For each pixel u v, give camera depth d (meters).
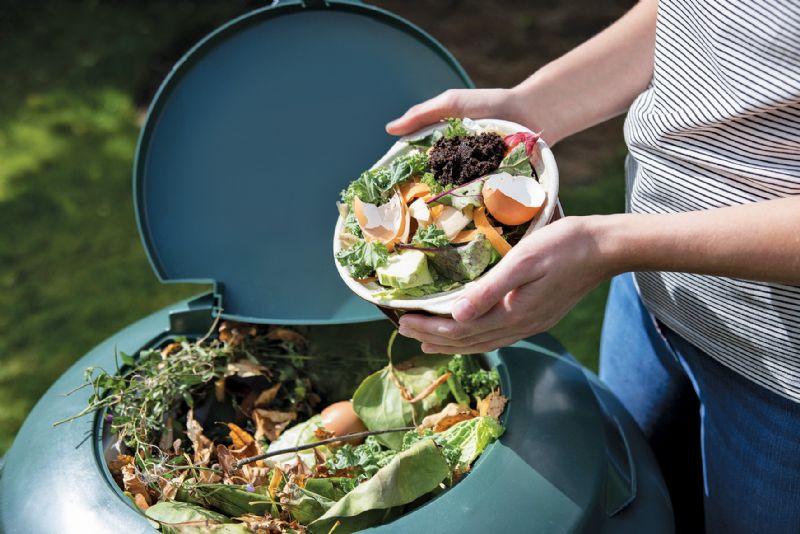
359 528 0.92
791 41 0.78
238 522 0.93
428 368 1.17
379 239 0.91
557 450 0.97
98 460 0.98
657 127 0.96
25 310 2.29
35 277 2.40
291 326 1.27
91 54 3.39
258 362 1.21
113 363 1.16
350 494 0.90
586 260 0.84
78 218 2.60
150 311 2.28
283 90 1.26
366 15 1.23
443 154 0.94
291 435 1.12
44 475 0.96
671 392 1.31
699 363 1.10
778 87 0.81
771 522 1.05
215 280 1.23
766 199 0.88
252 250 1.26
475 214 0.90
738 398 1.03
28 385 2.07
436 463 0.92
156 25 3.53
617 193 2.55
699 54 0.88
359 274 0.91
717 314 0.98
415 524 0.87
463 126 1.00
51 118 3.04
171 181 1.23
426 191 0.93
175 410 1.15
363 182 0.96
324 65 1.26
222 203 1.26
